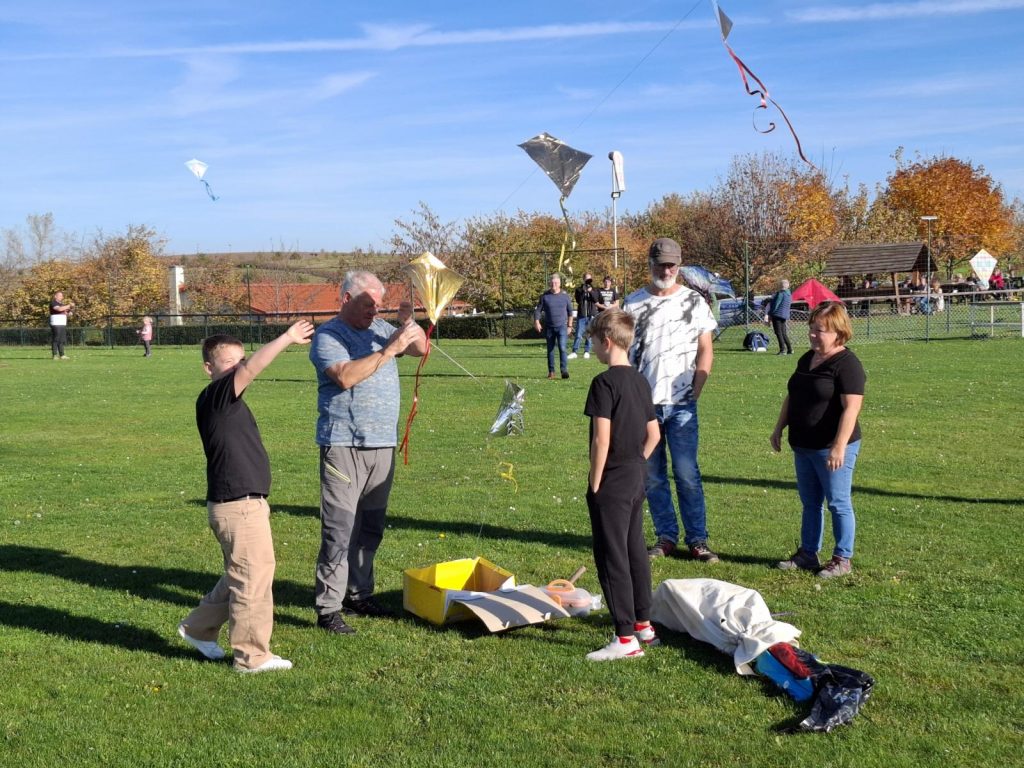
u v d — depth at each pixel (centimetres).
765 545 661
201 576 623
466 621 526
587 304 2195
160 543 703
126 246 4469
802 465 604
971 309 2680
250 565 451
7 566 645
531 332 3256
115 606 562
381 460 530
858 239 5031
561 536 700
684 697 420
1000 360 1861
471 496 829
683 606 490
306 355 2672
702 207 4803
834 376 584
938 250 5091
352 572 539
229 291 4422
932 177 4994
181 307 4441
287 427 1262
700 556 630
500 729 392
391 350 495
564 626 518
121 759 372
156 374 2078
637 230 5353
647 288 648
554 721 398
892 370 1725
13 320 3953
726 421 1208
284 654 482
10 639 506
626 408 466
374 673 456
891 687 421
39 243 5909
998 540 652
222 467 448
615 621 467
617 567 466
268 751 377
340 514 515
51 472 983
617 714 404
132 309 4391
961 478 849
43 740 389
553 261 3612
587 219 4481
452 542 685
